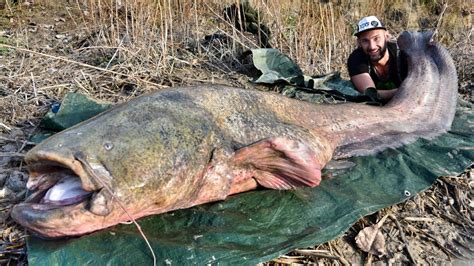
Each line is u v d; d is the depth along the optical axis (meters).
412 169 1.73
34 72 2.33
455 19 4.28
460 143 1.91
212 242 1.31
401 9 4.55
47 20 3.56
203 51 2.88
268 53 2.62
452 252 1.50
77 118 1.84
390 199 1.56
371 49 2.27
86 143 1.23
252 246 1.31
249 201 1.50
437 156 1.82
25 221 1.21
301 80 2.41
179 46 2.92
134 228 1.32
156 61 2.58
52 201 1.25
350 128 1.86
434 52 2.26
